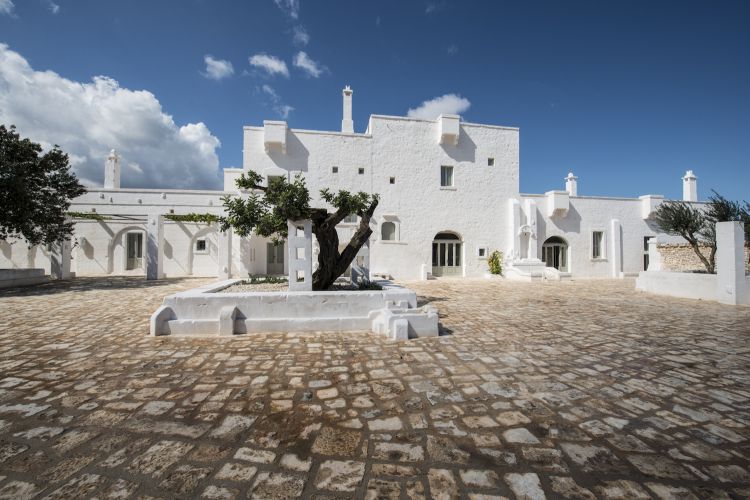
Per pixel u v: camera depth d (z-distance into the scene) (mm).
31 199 12680
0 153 12078
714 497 2027
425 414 3057
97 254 18922
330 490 2062
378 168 19828
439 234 20844
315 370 4203
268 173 18609
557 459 2395
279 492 2043
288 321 6270
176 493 2027
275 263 19781
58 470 2232
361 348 5184
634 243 22969
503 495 2029
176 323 5980
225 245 16641
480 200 20938
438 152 20547
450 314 8281
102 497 1989
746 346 5398
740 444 2611
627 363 4531
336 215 7949
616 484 2137
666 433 2766
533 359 4680
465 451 2479
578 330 6500
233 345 5312
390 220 19812
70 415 2988
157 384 3725
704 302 10406
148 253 16125
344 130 20969
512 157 21453
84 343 5379
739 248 10031
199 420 2918
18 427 2771
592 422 2936
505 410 3150
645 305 9797
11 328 6359
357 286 9336
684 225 13414
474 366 4379
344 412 3084
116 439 2605
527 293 12820
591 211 22422
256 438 2637
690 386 3754
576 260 22141
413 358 4699
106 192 19453
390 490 2064
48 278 14898
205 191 20125
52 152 13672
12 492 2021
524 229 20469
